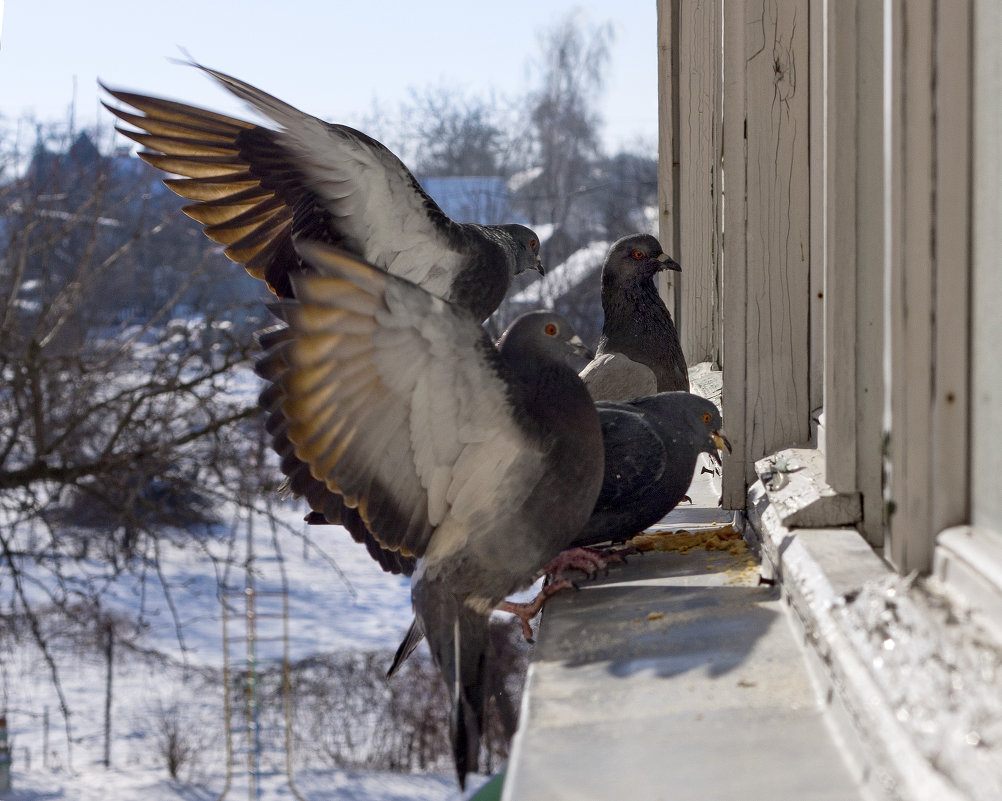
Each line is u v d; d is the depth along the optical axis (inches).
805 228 130.3
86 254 459.5
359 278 85.7
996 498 70.4
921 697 60.5
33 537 497.0
